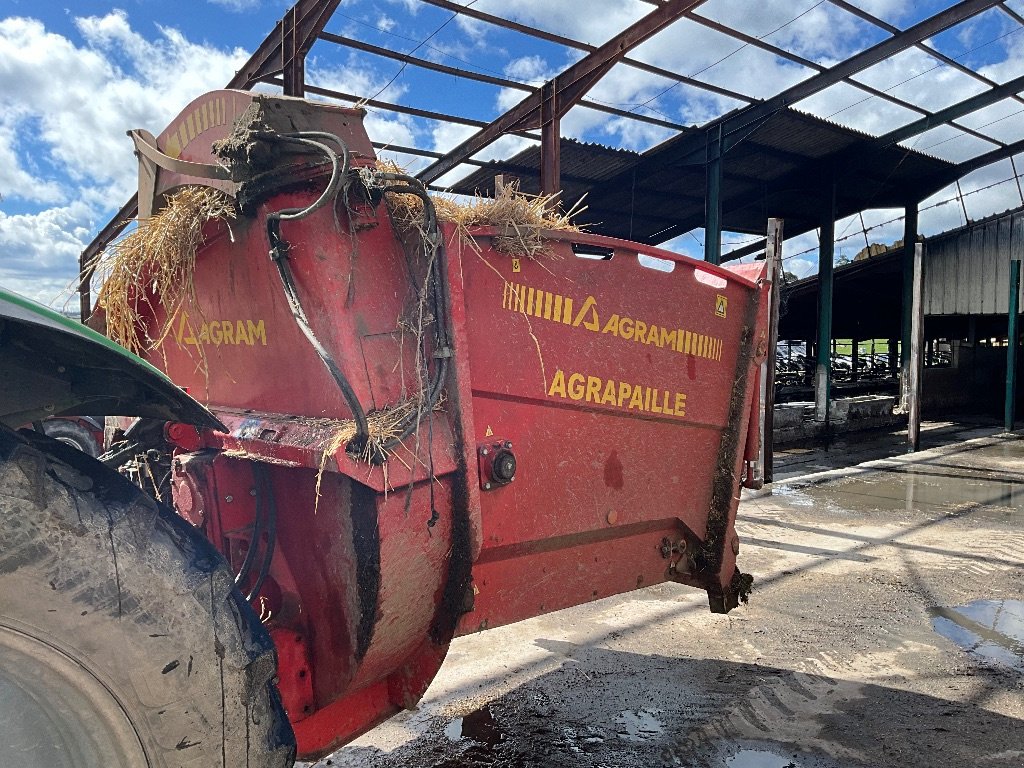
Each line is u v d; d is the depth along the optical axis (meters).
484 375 2.14
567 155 14.74
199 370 2.44
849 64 12.20
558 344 2.37
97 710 1.21
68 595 1.18
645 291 2.66
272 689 1.41
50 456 1.25
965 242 19.83
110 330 2.55
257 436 1.98
